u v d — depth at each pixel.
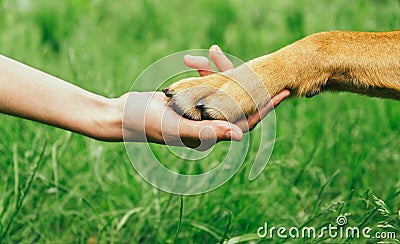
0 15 6.24
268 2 6.61
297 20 5.74
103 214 3.78
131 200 3.90
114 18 6.73
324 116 4.55
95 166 3.89
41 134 4.12
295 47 3.30
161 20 6.68
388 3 5.52
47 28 6.14
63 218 3.88
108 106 2.97
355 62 3.28
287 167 4.06
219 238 3.50
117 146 4.17
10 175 3.88
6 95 2.89
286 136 4.30
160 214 3.69
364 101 4.59
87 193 3.93
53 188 3.85
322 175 4.06
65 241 3.73
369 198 3.81
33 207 3.80
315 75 3.29
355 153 4.22
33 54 5.43
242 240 3.35
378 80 3.29
